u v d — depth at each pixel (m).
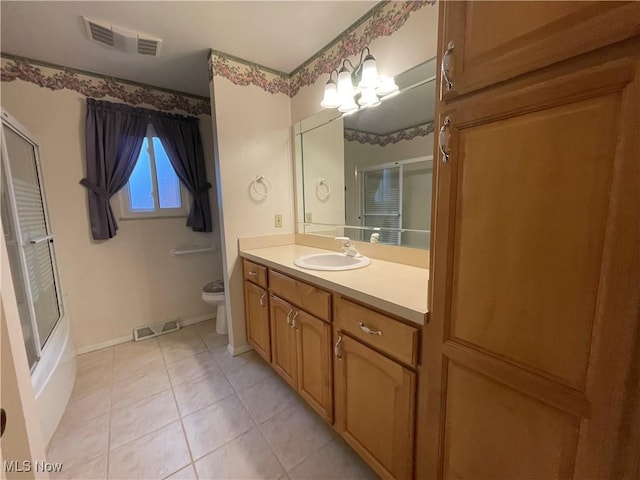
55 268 1.98
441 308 0.82
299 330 1.50
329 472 1.23
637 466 0.54
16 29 1.57
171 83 2.34
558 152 0.56
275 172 2.25
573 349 0.58
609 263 0.52
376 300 1.01
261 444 1.37
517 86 0.61
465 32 0.69
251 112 2.08
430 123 1.40
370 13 1.55
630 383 0.52
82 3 1.39
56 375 1.53
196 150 2.59
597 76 0.50
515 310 0.66
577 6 0.51
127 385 1.83
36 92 1.94
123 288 2.41
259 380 1.88
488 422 0.75
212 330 2.64
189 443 1.38
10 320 0.53
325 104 1.72
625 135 0.48
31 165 1.81
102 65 2.02
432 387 0.88
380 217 1.71
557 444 0.63
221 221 2.10
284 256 1.85
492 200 0.68
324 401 1.37
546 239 0.60
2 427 0.49
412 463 0.98
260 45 1.83
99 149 2.15
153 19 1.54
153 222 2.51
